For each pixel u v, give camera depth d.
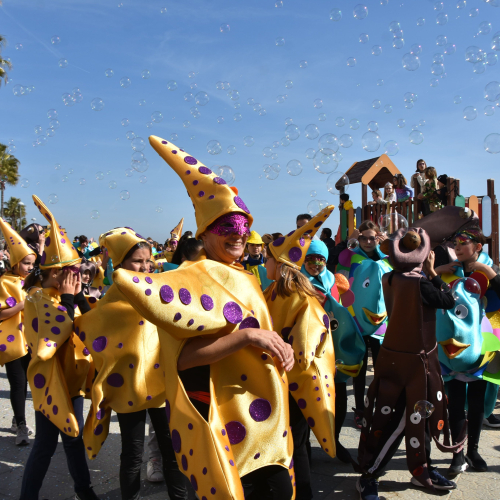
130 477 2.41
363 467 2.67
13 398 3.64
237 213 1.79
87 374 2.70
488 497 2.74
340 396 3.30
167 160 1.98
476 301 3.19
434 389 2.60
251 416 1.65
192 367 1.64
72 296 2.65
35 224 4.35
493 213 7.35
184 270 1.63
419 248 2.62
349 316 3.25
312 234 2.52
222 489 1.42
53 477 3.12
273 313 2.43
